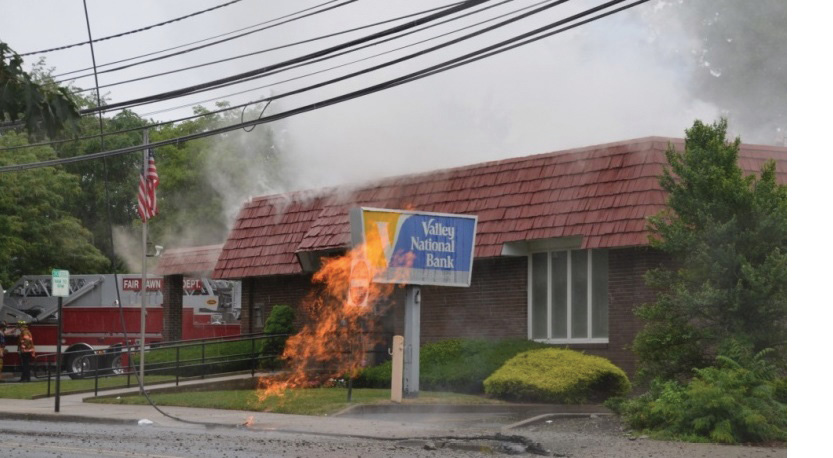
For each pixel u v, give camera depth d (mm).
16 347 36812
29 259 46281
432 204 25938
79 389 27094
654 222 18141
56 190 48375
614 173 22547
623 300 22406
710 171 17609
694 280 17578
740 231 17312
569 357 21188
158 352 31766
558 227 23078
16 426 18875
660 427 15922
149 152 25703
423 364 23891
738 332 16797
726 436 14812
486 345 23766
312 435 16438
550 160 23953
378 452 14031
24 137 48531
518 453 14180
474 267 25656
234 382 26656
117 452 13859
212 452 13867
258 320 31250
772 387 15570
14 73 11914
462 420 18781
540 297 24391
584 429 16625
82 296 36531
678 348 17703
